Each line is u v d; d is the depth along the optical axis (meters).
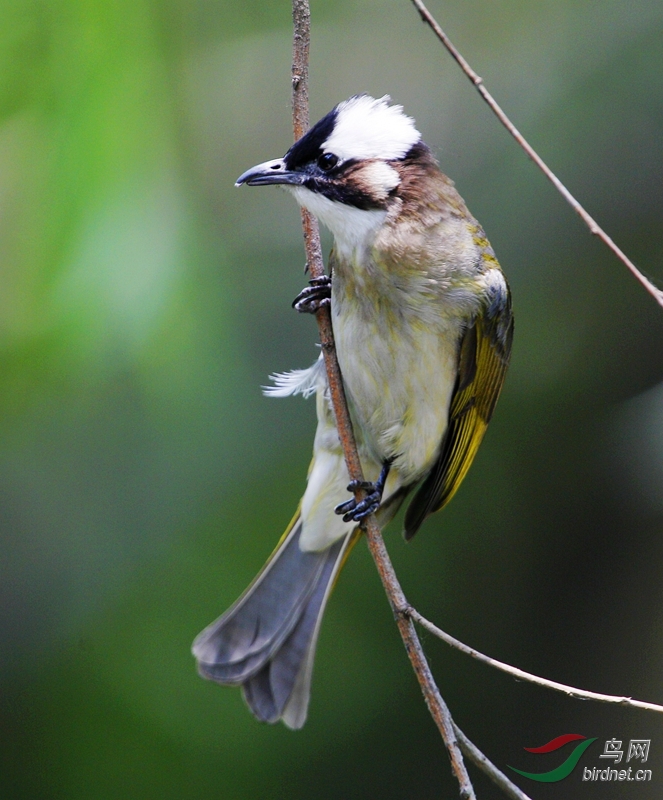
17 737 8.63
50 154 6.48
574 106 9.48
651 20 9.40
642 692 9.48
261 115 9.84
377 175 6.20
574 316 9.55
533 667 9.86
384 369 6.38
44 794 8.54
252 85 9.90
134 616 8.77
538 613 9.93
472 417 6.98
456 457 7.01
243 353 8.19
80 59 6.54
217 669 7.02
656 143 9.36
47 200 6.45
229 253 8.66
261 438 8.41
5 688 8.66
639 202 9.37
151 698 8.80
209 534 8.79
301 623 7.06
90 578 8.60
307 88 5.81
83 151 6.48
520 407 9.73
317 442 6.95
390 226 6.20
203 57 9.15
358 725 9.38
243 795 8.88
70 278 6.42
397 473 6.91
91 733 8.71
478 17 10.22
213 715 8.95
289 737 9.22
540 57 9.82
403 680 9.49
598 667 9.73
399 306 6.23
